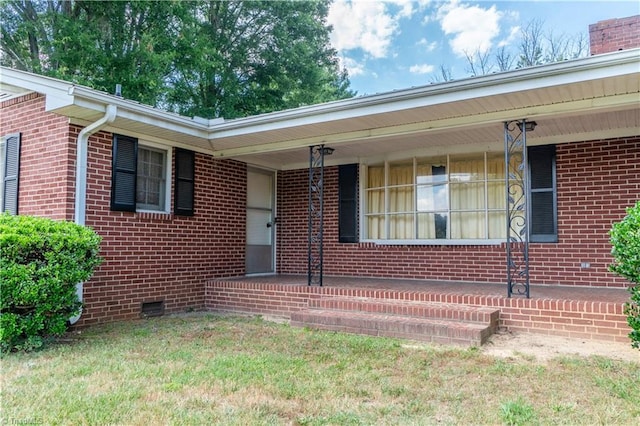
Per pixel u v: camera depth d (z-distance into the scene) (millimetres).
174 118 6719
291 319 6195
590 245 6809
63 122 6121
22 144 6594
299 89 16922
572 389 3574
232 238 8672
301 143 7352
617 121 6242
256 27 15961
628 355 4480
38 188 6320
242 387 3666
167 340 5332
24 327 4703
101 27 12203
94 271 6043
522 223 7406
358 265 8820
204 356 4609
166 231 7336
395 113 5848
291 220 9727
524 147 5680
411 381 3814
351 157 9008
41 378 3865
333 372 4070
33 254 4820
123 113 6125
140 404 3281
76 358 4516
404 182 8578
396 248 8445
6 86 6688
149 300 7012
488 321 5266
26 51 12250
